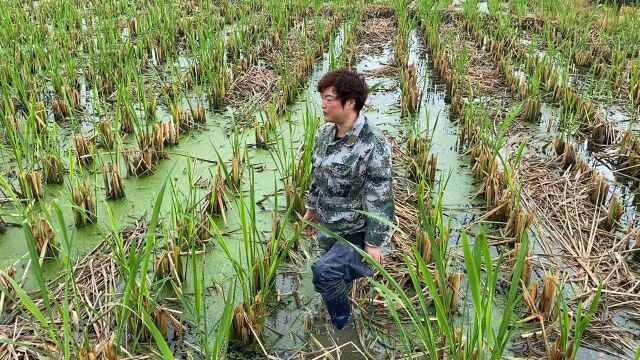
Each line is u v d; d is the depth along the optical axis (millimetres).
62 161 5406
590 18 11641
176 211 4590
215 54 8766
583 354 3365
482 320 2508
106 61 8133
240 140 6352
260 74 8602
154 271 3826
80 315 3521
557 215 4855
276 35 10492
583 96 7703
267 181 5441
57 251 4242
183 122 6559
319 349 3379
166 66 9094
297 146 6238
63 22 9977
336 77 2863
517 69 9414
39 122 6125
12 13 10672
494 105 7633
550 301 3506
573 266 4207
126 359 3066
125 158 5457
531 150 6309
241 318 3328
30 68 8266
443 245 3885
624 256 4363
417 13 12594
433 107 7672
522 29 12516
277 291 3869
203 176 5508
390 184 3012
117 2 12273
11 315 3512
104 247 4293
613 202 4680
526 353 3355
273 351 3367
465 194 5301
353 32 11156
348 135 2992
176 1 13039
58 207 2734
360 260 3229
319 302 3775
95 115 6988
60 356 3150
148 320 2533
